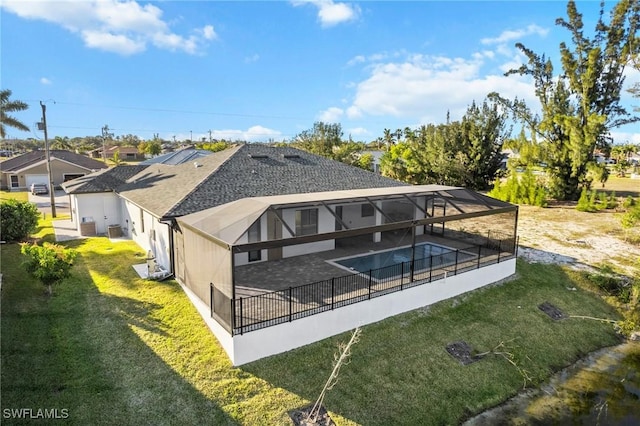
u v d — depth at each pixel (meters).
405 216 21.45
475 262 16.45
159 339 10.66
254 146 22.98
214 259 10.78
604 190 42.88
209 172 18.19
